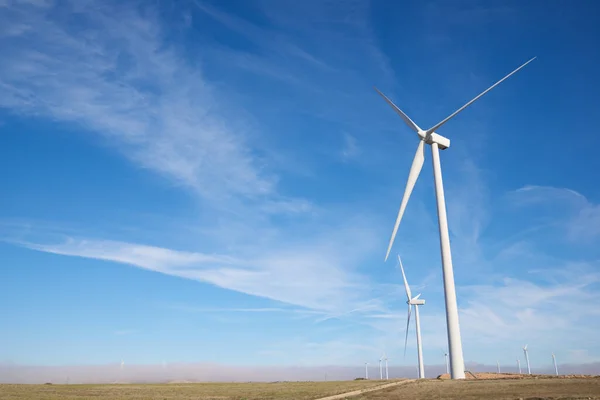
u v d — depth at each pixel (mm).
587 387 46062
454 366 65188
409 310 120688
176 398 58938
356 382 86062
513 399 38688
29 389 84188
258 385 94438
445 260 68875
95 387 94875
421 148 78000
